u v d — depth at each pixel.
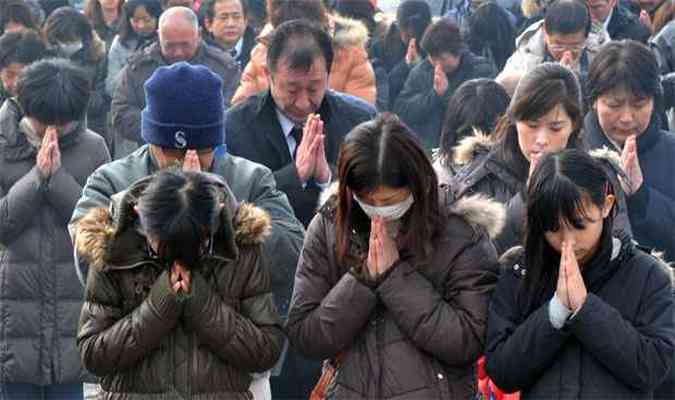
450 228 10.22
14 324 14.52
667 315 9.98
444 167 13.32
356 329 10.11
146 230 9.85
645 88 13.39
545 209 9.72
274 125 13.62
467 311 10.11
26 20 24.30
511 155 12.22
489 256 10.28
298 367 12.95
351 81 17.38
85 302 10.27
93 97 24.02
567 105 12.07
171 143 11.20
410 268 10.04
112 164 11.53
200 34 23.56
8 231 14.46
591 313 9.69
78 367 14.59
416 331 9.98
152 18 24.48
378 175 9.80
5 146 14.70
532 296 10.05
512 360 9.92
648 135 13.59
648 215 12.93
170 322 9.94
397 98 23.61
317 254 10.39
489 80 14.05
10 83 19.09
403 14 25.55
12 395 14.77
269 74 13.57
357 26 17.61
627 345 9.73
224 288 10.21
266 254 11.56
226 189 10.26
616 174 11.49
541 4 26.25
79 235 10.12
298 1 17.61
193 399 10.14
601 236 9.90
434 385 10.11
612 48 13.61
